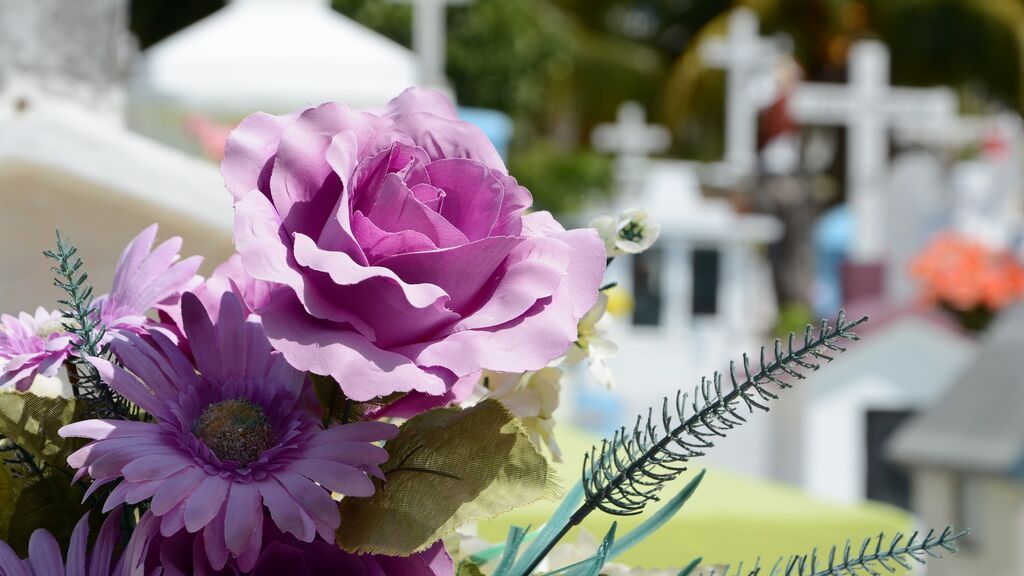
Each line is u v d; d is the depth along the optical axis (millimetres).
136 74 2516
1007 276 7930
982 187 12266
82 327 655
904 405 6031
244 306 696
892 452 3410
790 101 12648
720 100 15414
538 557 694
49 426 665
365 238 622
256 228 610
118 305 702
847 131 14188
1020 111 17234
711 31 15477
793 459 5973
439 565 651
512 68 9945
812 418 5953
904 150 13594
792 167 12844
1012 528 2895
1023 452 2879
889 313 6098
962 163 13422
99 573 631
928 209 11828
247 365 652
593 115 15664
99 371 622
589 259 674
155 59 2506
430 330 618
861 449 6000
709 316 10164
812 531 1515
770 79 12617
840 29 15562
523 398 841
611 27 16922
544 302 639
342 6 9008
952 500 3111
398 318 610
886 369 6004
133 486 586
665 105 15547
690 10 17172
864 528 1542
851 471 5977
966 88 17391
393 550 625
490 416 641
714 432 640
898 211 11883
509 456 637
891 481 6043
